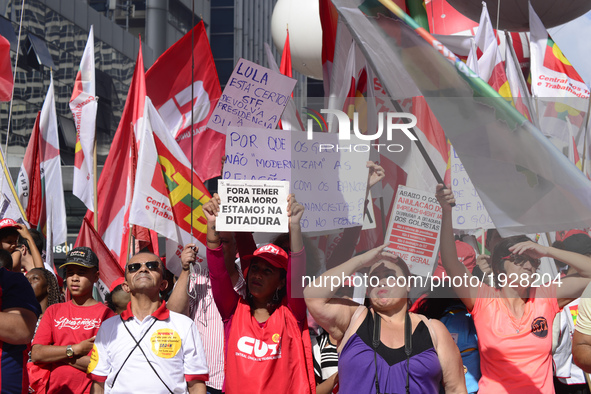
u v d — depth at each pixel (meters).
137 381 3.83
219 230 3.93
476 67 5.82
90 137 7.14
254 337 3.90
